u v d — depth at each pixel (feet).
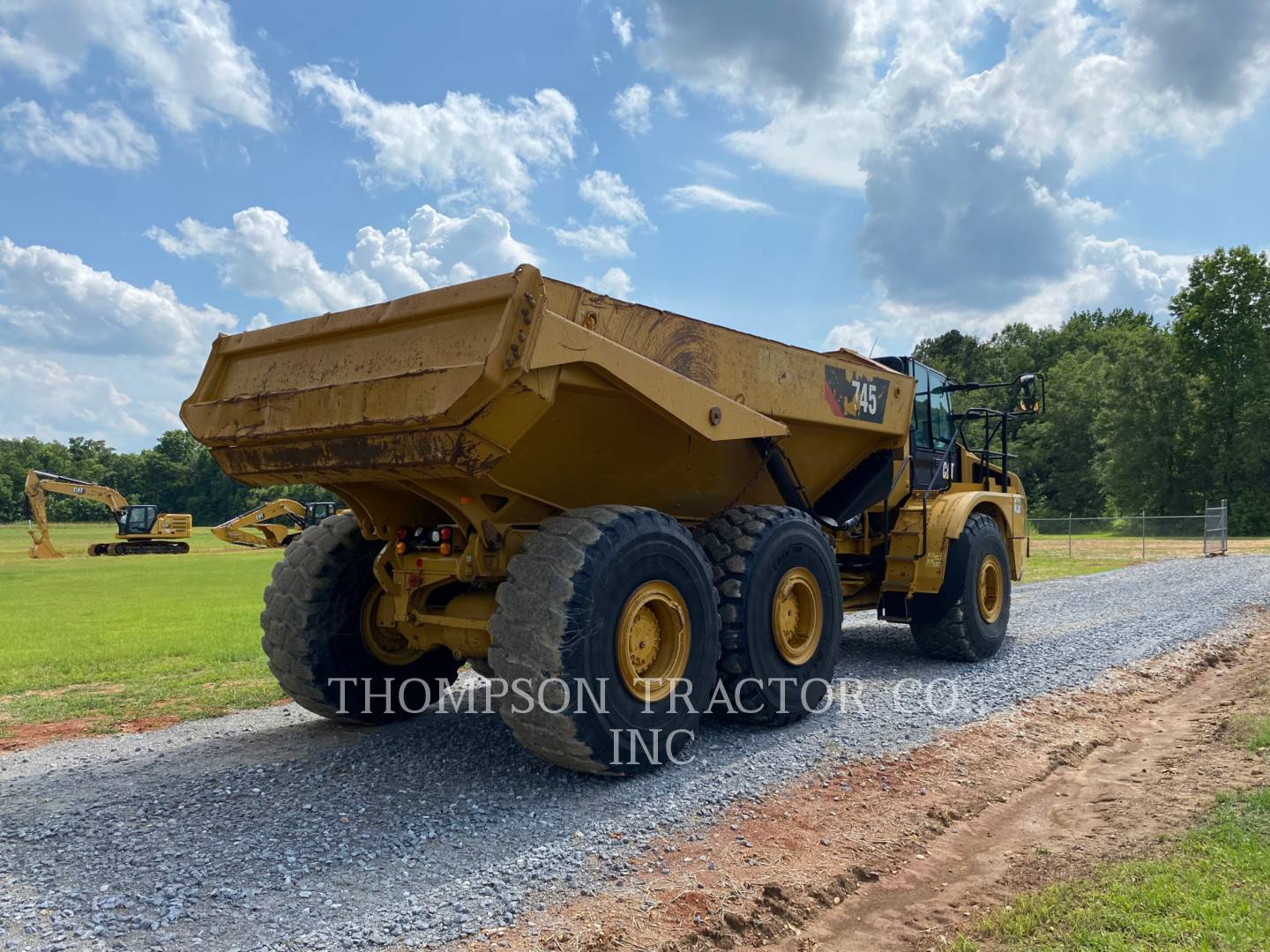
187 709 22.24
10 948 9.43
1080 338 269.85
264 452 15.84
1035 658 26.12
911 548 24.48
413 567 16.80
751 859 11.94
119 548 141.18
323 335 15.29
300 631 17.89
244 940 9.57
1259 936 9.27
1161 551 95.40
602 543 14.15
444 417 12.71
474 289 13.14
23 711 22.13
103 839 12.42
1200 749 17.12
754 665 17.31
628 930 9.93
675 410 15.16
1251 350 154.71
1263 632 31.78
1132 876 11.14
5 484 390.42
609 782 14.78
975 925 10.36
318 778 15.11
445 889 10.76
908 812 13.84
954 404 34.01
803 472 21.65
